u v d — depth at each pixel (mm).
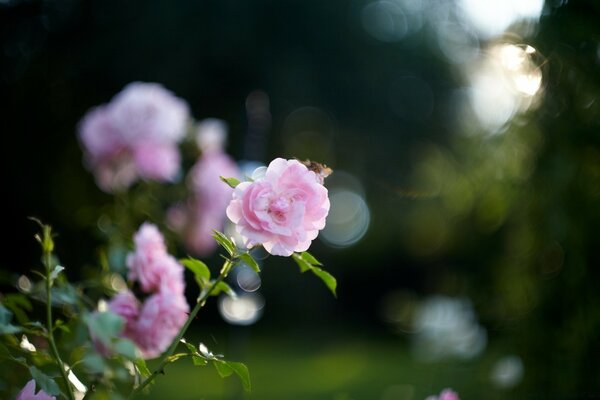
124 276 2191
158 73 5734
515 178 3174
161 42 5723
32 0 5215
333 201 10117
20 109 5164
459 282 3932
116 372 1788
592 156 2807
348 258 10109
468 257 3820
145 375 1575
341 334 9203
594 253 2799
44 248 1579
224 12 5910
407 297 10031
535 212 3082
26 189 5082
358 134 7570
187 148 3592
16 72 5184
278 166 1435
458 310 4582
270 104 6500
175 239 3510
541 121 2898
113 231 2562
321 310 9109
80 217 3641
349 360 7266
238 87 6180
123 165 3297
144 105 3266
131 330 1886
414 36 7562
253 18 6094
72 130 5285
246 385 1535
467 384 3471
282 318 8680
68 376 1603
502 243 3553
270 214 1417
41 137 5223
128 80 5621
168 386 5227
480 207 3570
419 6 7711
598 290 2777
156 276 1932
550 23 2619
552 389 2848
